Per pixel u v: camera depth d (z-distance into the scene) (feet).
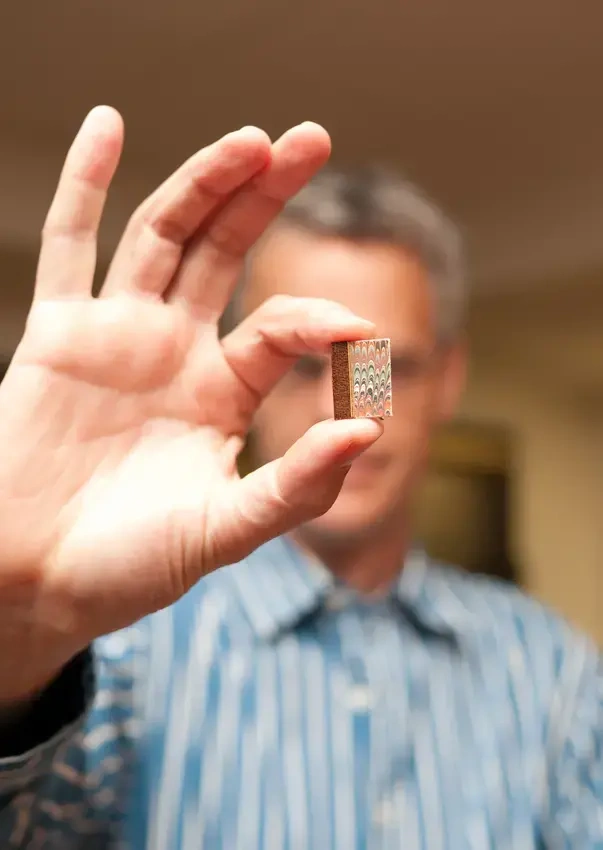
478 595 2.03
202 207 1.18
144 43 2.66
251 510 1.08
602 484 7.25
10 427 1.08
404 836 1.58
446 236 1.86
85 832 1.41
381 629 1.80
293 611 1.72
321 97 3.02
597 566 7.16
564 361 6.75
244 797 1.55
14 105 3.09
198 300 1.21
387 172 1.84
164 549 1.08
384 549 1.84
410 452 1.77
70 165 1.13
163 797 1.51
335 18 2.50
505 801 1.67
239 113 3.14
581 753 1.79
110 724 1.49
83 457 1.11
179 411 1.17
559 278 5.01
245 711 1.62
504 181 3.80
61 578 1.07
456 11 2.47
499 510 6.40
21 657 1.09
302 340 1.18
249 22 2.53
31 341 1.11
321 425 1.06
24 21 2.54
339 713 1.66
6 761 1.13
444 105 3.09
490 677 1.81
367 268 1.71
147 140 3.36
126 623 1.09
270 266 1.74
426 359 1.77
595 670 1.94
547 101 3.05
